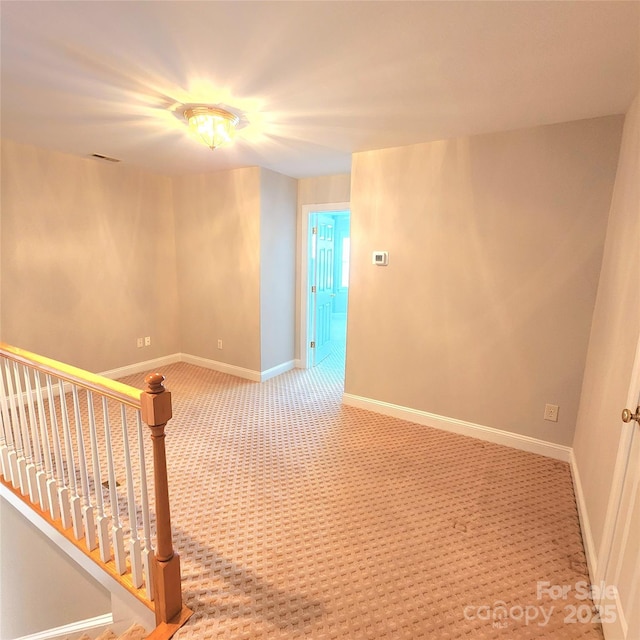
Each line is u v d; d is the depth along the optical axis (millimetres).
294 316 4766
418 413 3229
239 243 4148
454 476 2488
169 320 4742
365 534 1974
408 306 3150
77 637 2152
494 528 2029
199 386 4098
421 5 1328
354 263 3371
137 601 1621
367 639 1443
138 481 2377
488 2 1303
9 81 1950
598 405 2000
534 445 2766
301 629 1479
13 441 2246
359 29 1479
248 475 2475
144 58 1726
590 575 1717
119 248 4098
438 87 1958
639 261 1535
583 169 2383
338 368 4867
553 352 2621
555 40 1529
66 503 1919
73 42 1594
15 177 3232
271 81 1919
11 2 1332
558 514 2139
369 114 2330
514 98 2070
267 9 1369
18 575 2492
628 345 1574
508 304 2736
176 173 4289
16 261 3314
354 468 2570
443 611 1561
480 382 2922
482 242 2775
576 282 2488
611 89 1925
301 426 3180
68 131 2762
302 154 3311
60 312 3654
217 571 1731
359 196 3256
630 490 1344
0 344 2137
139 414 1434
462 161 2777
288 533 1971
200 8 1363
